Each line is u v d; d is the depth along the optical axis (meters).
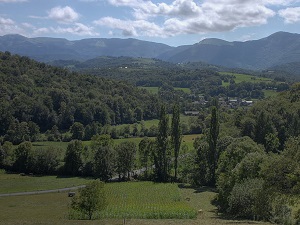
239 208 54.12
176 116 107.88
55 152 121.38
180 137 108.38
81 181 108.56
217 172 95.06
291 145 36.09
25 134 142.62
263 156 61.94
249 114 125.69
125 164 111.25
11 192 94.94
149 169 114.62
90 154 119.00
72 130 148.75
